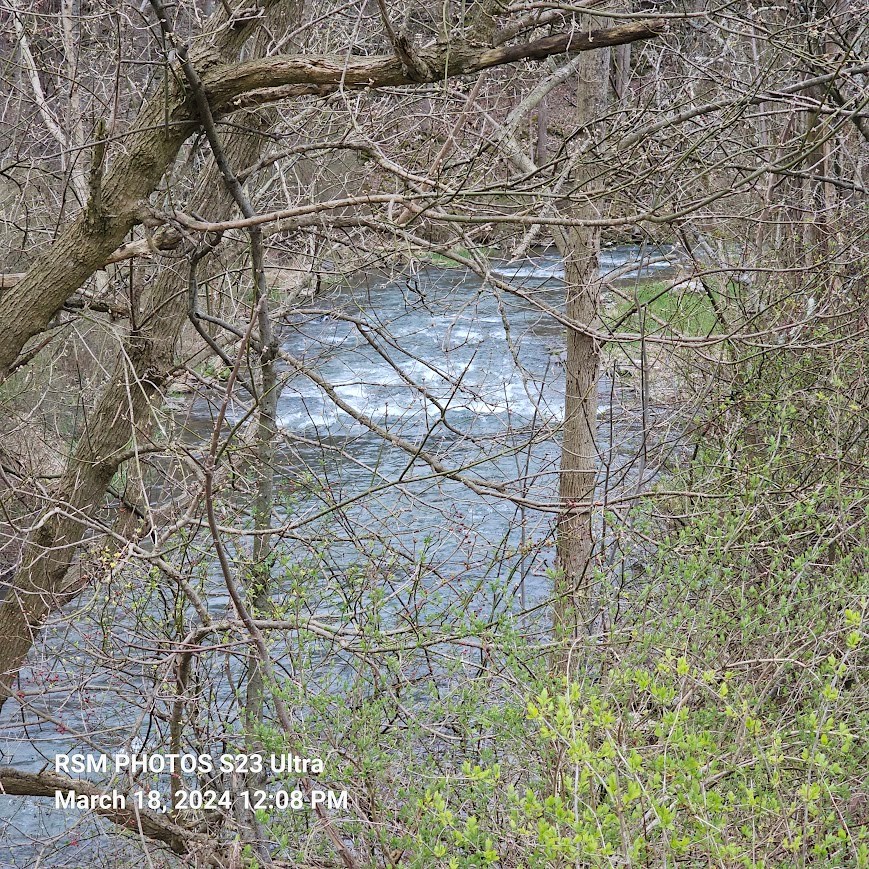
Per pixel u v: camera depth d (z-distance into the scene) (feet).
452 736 21.30
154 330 32.50
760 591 25.71
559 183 26.40
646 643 20.66
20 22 34.55
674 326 38.86
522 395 66.49
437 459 31.65
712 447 34.32
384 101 33.53
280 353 28.84
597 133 30.71
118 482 40.63
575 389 35.81
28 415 42.98
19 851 33.17
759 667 21.59
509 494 29.81
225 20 25.81
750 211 35.27
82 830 31.68
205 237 24.25
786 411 30.83
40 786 29.48
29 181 34.19
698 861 16.21
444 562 27.48
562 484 36.37
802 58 30.17
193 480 33.30
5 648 31.58
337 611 28.14
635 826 15.29
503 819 19.47
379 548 31.09
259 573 26.37
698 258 39.47
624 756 15.64
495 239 32.12
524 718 19.62
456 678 24.82
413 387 33.12
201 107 22.59
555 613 25.59
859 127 32.60
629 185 26.18
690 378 39.65
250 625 21.75
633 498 26.25
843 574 25.43
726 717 19.01
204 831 27.35
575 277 34.50
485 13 21.48
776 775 15.66
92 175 24.36
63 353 41.04
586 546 29.25
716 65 39.27
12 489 32.53
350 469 56.85
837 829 16.62
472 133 31.24
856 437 32.65
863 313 35.96
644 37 21.81
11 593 31.60
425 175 25.52
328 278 34.12
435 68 21.61
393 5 30.66
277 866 21.59
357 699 22.18
